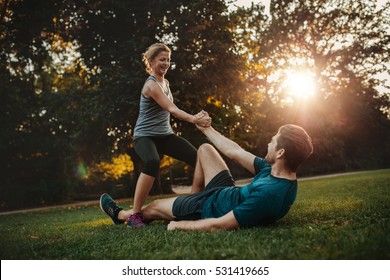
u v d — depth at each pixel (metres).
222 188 2.97
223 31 14.96
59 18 14.77
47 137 19.86
